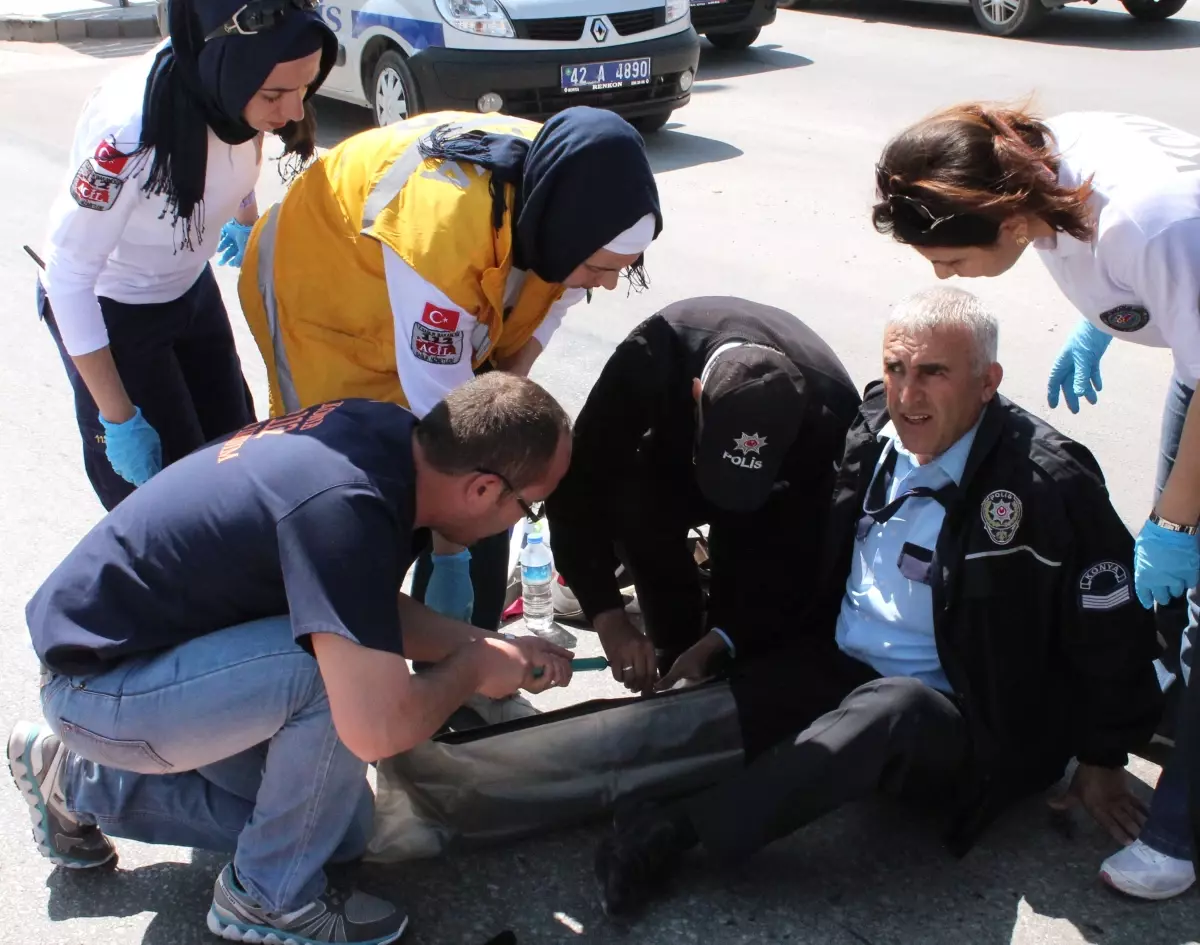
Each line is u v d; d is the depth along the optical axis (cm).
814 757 232
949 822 254
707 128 788
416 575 293
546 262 245
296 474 207
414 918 242
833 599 270
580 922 242
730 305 274
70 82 928
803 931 238
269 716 212
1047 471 235
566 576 293
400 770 254
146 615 214
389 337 256
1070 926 238
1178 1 1041
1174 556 229
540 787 257
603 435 275
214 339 308
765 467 245
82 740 219
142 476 281
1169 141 227
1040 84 857
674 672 281
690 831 241
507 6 703
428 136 251
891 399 239
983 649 241
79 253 257
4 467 407
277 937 230
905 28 1077
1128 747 248
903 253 571
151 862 254
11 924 239
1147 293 222
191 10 240
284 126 268
